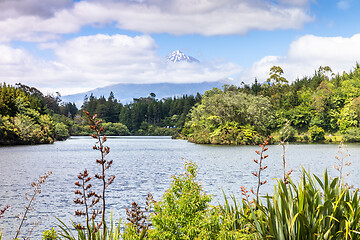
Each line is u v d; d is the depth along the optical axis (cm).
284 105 12519
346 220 500
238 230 541
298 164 4084
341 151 665
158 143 10531
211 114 9550
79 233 513
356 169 3328
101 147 490
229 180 2714
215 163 4241
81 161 4775
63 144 9731
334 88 13650
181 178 634
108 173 3350
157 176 3114
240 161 4525
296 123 11175
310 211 514
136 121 19450
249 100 9325
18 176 3127
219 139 9062
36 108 11625
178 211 565
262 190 2155
